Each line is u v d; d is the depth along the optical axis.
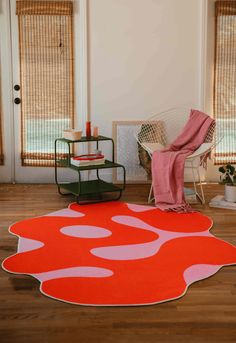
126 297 2.94
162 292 3.00
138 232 4.08
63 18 5.55
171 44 5.64
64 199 5.14
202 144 5.09
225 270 3.34
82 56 5.61
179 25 5.61
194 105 5.77
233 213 4.66
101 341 2.48
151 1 5.55
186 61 5.68
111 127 5.75
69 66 5.65
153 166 4.90
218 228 4.21
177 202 4.78
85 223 4.32
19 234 4.02
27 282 3.13
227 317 2.72
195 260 3.49
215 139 5.63
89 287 3.06
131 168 5.79
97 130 5.31
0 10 5.54
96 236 3.98
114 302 2.87
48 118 5.74
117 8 5.54
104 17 5.55
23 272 3.28
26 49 5.60
